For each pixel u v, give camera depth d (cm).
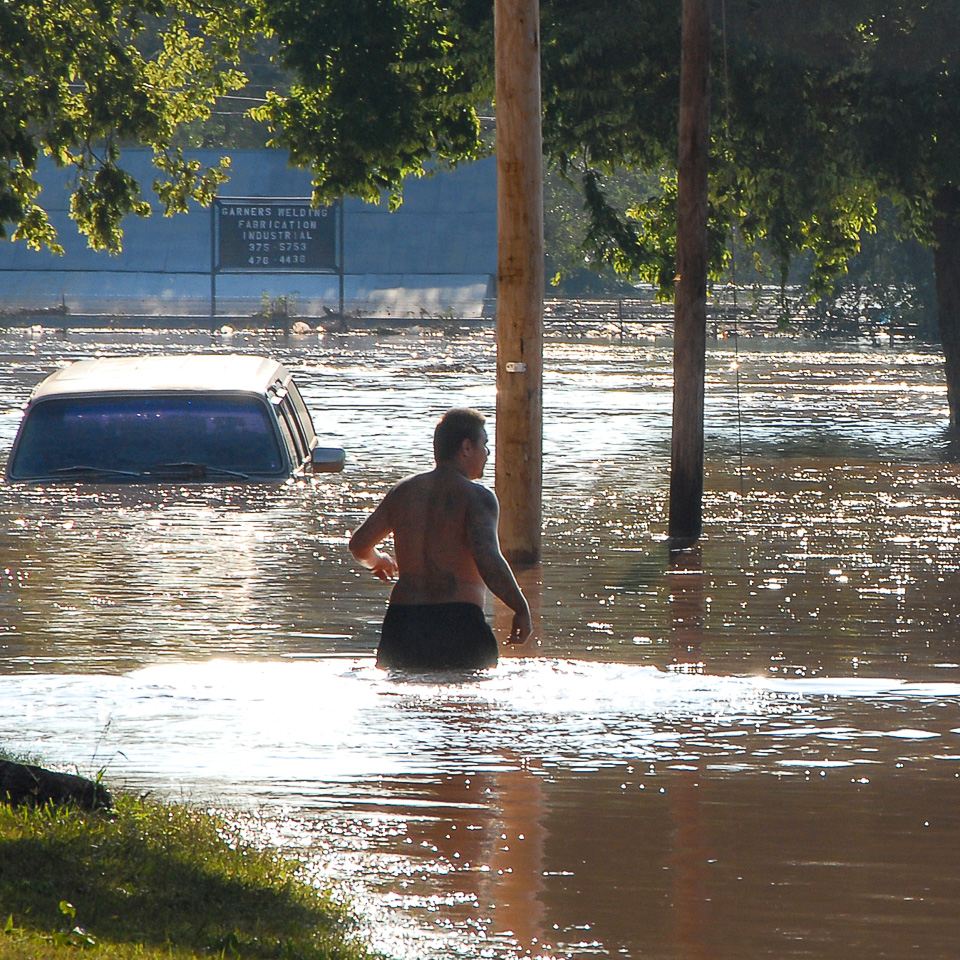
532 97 4928
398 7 9488
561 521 5619
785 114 9100
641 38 8856
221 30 11125
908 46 8944
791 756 2345
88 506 5338
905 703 2741
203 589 4119
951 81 8919
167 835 1922
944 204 9912
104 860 1811
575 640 3497
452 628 2995
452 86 9581
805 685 2931
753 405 11425
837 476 7038
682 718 2602
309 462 6184
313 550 4716
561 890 1739
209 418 5828
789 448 8319
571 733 2477
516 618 2980
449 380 13562
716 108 9175
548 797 2112
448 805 2070
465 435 3031
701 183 5475
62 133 10262
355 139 9550
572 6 9056
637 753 2353
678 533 5294
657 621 3756
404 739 2428
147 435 5772
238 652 3312
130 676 2994
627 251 9831
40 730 2484
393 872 1803
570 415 10181
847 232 10931
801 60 9119
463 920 1650
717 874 1797
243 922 1645
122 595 4022
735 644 3441
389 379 13688
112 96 10288
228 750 2355
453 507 3002
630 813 2030
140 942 1566
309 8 9525
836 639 3509
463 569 3002
